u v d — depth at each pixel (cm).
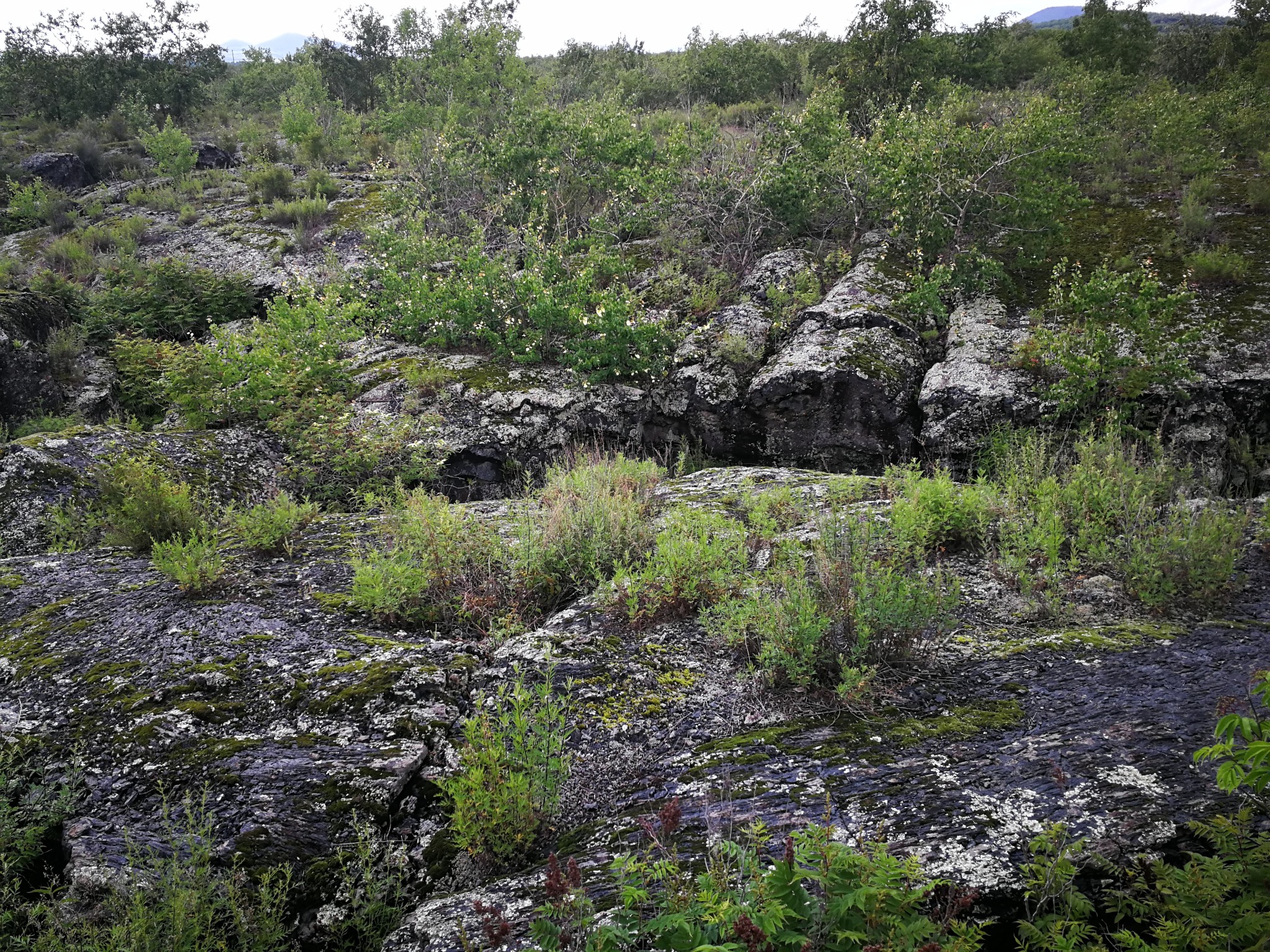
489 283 1024
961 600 455
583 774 349
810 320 945
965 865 262
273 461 823
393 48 2842
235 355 880
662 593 459
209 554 531
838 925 203
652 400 945
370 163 1964
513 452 859
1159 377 741
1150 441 700
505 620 462
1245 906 209
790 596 410
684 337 991
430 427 847
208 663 419
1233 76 1770
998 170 1069
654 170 1255
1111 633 406
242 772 350
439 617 482
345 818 333
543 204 1295
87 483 703
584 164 1409
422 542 530
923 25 1798
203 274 1291
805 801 305
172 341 1095
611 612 463
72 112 2664
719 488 686
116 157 2250
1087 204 1080
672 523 556
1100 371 737
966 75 2017
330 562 553
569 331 1001
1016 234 1048
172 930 263
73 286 1249
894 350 880
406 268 1202
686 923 193
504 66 1902
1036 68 2183
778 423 872
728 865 230
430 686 402
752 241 1191
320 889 310
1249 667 363
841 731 350
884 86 1784
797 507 591
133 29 2753
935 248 1073
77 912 291
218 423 873
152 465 731
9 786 351
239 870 305
